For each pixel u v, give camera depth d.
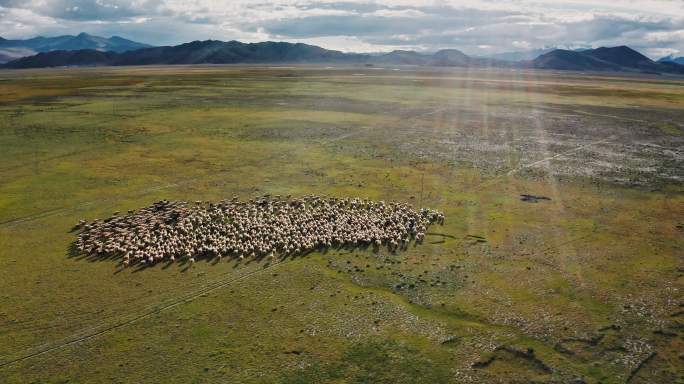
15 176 65.06
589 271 40.25
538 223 50.41
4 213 52.09
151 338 31.34
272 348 30.45
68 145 82.06
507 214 52.88
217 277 39.09
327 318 33.56
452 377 28.06
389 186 62.19
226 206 54.53
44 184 61.94
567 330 32.34
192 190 60.31
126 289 37.19
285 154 77.62
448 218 51.66
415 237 46.66
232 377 27.94
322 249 44.12
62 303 35.22
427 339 31.38
